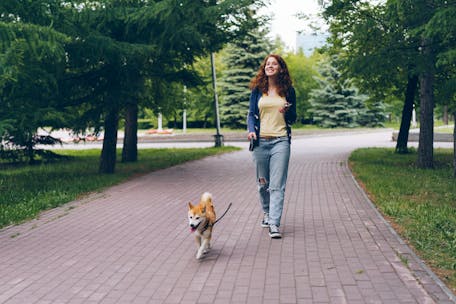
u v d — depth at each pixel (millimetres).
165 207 9117
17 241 6777
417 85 20328
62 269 5422
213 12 11930
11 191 11258
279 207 6508
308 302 4191
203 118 59188
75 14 11781
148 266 5434
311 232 6688
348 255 5523
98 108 12828
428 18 11852
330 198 9492
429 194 9688
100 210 8969
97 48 11625
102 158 14789
